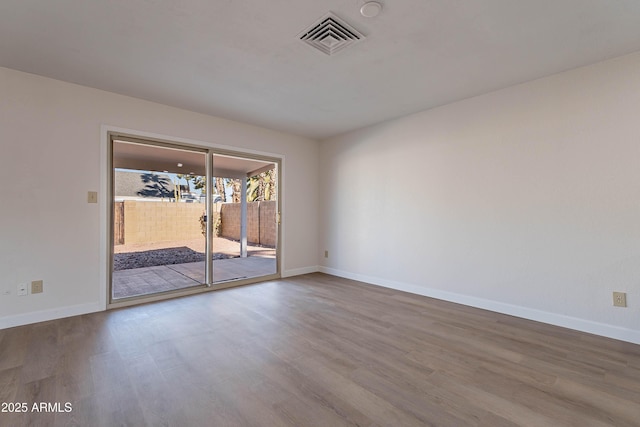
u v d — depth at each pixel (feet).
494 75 9.10
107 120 10.30
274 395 5.49
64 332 8.30
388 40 7.29
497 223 10.17
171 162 16.46
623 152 7.90
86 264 9.89
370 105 11.60
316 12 6.29
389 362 6.72
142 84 9.77
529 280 9.48
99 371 6.27
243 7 6.12
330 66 8.60
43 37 7.16
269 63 8.41
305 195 16.57
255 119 13.32
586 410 5.08
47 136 9.26
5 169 8.65
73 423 4.69
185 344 7.59
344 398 5.40
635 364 6.61
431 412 5.01
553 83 9.02
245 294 12.33
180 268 17.60
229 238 22.47
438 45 7.51
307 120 13.47
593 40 7.25
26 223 8.93
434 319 9.46
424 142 12.21
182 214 18.31
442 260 11.64
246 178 22.40
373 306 10.76
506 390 5.66
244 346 7.50
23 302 8.86
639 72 7.70
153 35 7.10
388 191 13.56
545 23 6.61
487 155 10.39
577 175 8.60
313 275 16.16
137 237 17.15
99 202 10.14
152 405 5.17
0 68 8.61
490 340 7.89
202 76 9.21
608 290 8.11
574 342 7.76
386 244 13.66
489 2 5.97
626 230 7.86
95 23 6.63
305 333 8.32
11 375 6.09
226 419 4.83
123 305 10.66
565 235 8.80
